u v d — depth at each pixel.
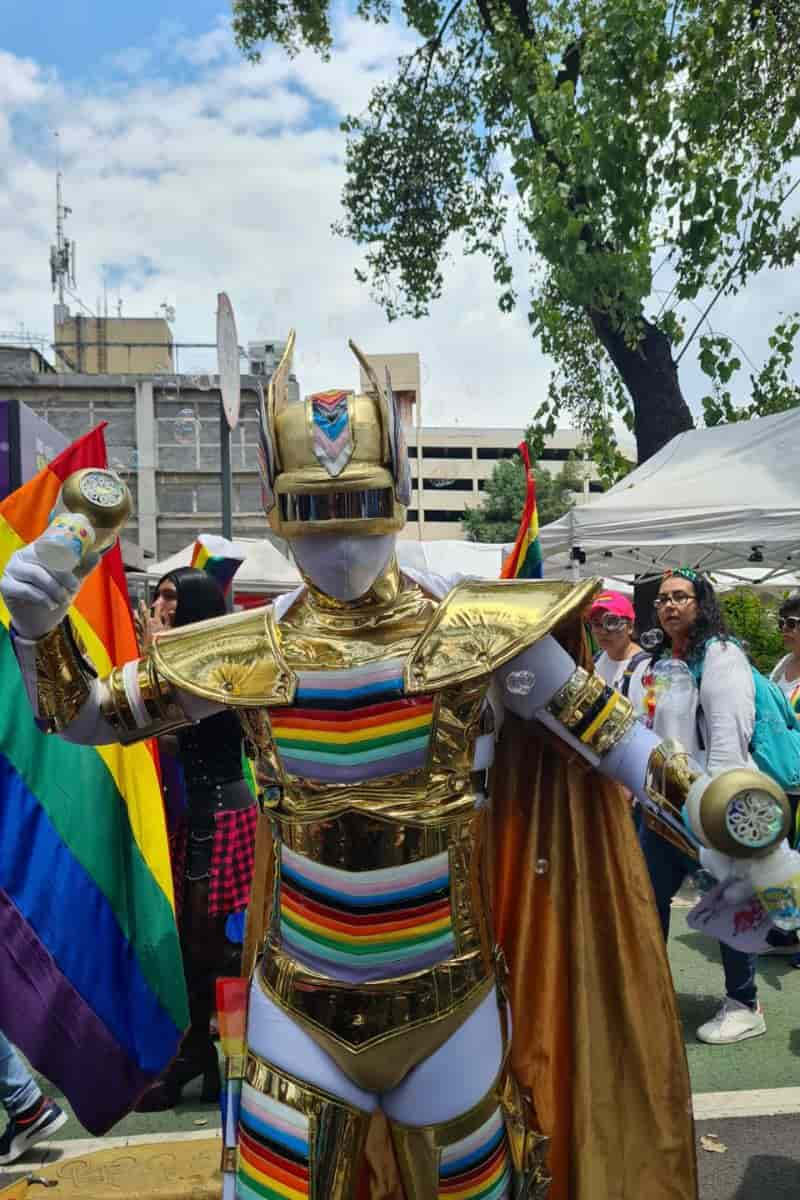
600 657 5.41
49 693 1.92
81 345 28.86
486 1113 1.86
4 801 2.65
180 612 3.64
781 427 6.94
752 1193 2.98
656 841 4.00
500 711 2.10
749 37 8.11
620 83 7.91
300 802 1.85
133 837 2.87
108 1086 2.65
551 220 8.16
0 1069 3.12
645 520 6.66
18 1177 3.03
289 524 1.85
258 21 11.96
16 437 4.21
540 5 9.17
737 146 8.52
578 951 2.11
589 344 10.77
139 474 22.36
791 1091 3.64
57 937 2.64
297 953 1.86
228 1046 2.07
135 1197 2.67
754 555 7.51
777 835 1.70
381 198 12.66
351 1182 1.82
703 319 9.01
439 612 1.89
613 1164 2.07
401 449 1.84
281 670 1.87
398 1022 1.79
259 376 19.84
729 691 3.83
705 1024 4.18
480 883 1.93
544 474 42.72
